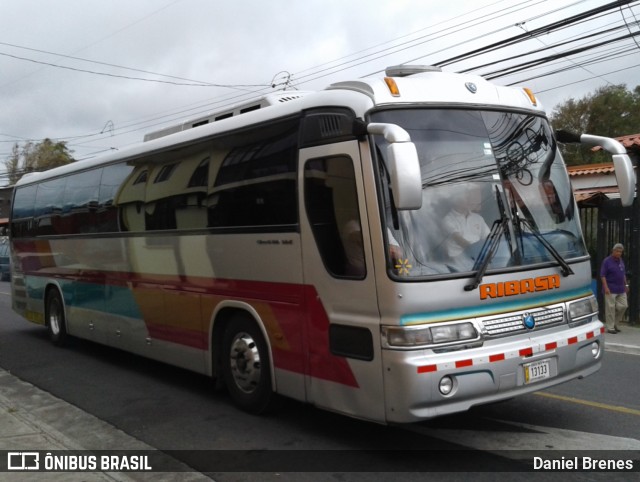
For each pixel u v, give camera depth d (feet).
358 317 17.19
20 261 42.37
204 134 23.89
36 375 30.27
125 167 29.40
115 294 30.30
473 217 17.61
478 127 18.67
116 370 30.76
